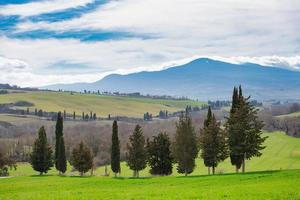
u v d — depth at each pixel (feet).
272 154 573.33
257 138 330.95
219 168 503.20
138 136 405.59
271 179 222.07
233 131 330.95
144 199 157.79
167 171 394.93
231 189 181.88
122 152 610.65
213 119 357.61
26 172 571.28
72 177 363.97
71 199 165.99
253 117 330.34
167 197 161.27
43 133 485.97
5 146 653.71
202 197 158.10
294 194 155.12
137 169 402.93
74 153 432.66
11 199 173.27
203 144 353.31
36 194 195.31
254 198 149.69
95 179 310.65
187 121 374.84
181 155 365.81
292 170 277.23
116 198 163.63
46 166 481.46
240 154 329.72
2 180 354.95
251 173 280.10
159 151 392.68
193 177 282.77
